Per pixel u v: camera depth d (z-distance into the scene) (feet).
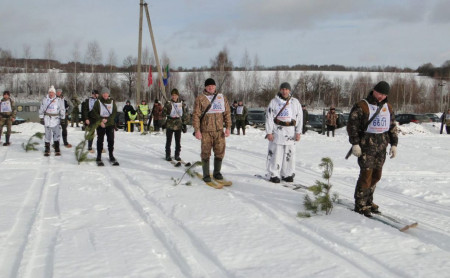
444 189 21.39
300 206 15.90
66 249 10.78
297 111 21.16
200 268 9.81
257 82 178.40
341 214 14.82
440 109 160.97
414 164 31.30
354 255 10.93
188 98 158.10
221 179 20.40
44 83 168.04
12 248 10.94
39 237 11.75
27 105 92.02
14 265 9.88
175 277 9.29
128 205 15.64
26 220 13.39
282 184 20.36
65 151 31.94
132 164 25.88
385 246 11.57
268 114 20.83
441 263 10.39
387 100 15.23
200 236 12.03
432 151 41.32
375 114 14.80
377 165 15.10
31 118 92.17
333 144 46.42
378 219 14.32
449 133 80.07
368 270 9.93
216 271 9.71
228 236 12.14
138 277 9.21
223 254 10.68
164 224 13.21
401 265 10.20
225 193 17.99
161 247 11.21
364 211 15.11
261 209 15.56
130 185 19.33
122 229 12.64
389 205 17.71
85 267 9.65
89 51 156.56
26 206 15.12
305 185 21.27
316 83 194.70
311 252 11.05
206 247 11.18
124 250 10.83
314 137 59.31
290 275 9.50
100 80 168.66
